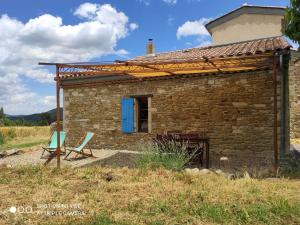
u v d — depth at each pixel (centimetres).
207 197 554
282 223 444
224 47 1422
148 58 1562
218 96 1122
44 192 604
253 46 1167
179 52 1644
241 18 1664
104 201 545
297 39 756
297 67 1636
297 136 1661
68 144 1463
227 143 1104
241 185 627
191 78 1173
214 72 1103
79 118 1440
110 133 1357
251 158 1045
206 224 443
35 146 1634
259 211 477
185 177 693
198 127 1159
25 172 789
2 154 1313
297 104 1650
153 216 473
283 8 1558
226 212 480
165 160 827
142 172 754
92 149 1384
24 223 454
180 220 454
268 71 1032
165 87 1228
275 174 746
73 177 735
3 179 714
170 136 952
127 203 531
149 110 1262
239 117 1084
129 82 1306
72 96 1460
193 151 954
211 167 926
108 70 938
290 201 523
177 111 1202
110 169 816
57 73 872
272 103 1026
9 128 2447
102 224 442
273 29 1587
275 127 778
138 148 1262
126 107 1305
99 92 1385
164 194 577
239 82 1084
